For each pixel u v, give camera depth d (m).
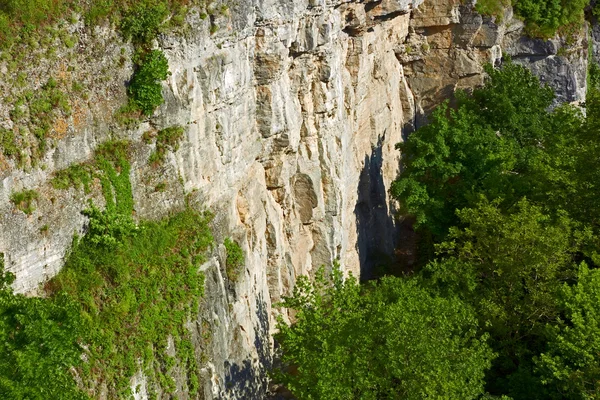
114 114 22.50
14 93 19.50
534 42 57.06
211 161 26.64
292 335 25.08
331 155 35.47
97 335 20.19
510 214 32.38
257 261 29.89
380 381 22.98
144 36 23.05
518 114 46.47
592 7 65.81
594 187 33.28
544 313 30.14
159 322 22.31
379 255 43.81
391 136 48.31
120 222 21.77
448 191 39.59
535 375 29.53
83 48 21.58
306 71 33.22
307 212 34.28
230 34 26.66
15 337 15.94
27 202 19.28
